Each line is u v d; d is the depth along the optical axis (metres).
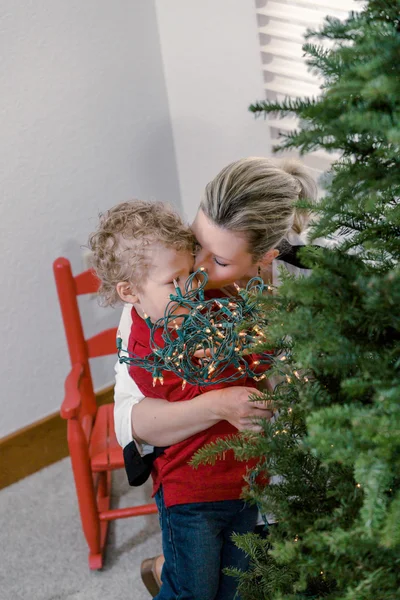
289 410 0.78
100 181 2.22
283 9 1.79
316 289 0.65
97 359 2.42
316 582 0.76
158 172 2.35
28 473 2.37
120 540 2.12
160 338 1.13
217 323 0.96
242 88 2.03
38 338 2.26
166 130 2.30
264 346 0.78
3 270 2.12
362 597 0.61
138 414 1.23
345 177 0.67
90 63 2.06
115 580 2.00
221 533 1.32
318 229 0.73
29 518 2.21
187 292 0.97
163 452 1.29
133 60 2.14
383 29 0.63
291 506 0.74
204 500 1.26
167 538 1.32
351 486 0.69
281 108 0.71
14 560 2.09
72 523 2.19
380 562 0.63
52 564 2.07
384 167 0.68
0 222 2.07
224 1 1.91
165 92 2.24
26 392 2.30
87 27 2.02
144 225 1.13
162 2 2.08
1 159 2.01
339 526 0.66
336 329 0.64
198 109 2.20
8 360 2.22
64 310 1.92
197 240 1.16
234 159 2.19
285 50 1.84
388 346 0.67
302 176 1.32
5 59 1.92
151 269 1.12
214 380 1.04
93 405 2.04
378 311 0.63
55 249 2.20
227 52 2.00
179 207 2.46
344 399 0.70
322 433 0.59
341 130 0.65
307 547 0.70
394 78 0.61
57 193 2.14
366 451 0.59
